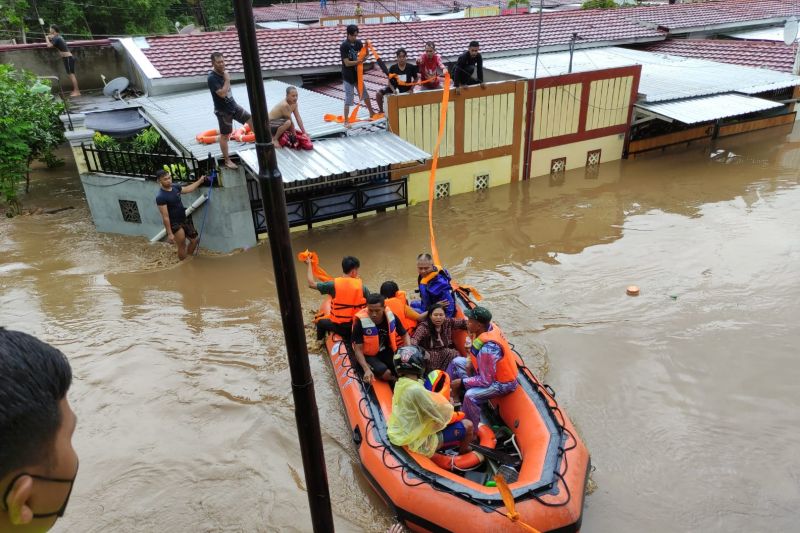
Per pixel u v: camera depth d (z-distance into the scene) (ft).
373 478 17.01
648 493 17.37
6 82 41.98
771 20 77.30
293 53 53.06
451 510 14.84
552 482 15.16
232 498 17.63
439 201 42.32
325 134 37.70
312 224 37.55
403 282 30.86
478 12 91.61
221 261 33.58
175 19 109.60
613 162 50.11
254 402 21.98
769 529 16.12
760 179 44.73
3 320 27.14
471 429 17.54
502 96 42.19
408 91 40.24
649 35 67.31
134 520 16.87
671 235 35.14
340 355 22.00
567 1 113.70
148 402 21.93
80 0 85.25
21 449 3.17
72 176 49.26
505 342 18.44
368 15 92.38
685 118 45.09
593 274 30.81
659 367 23.11
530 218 38.73
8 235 37.17
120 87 49.70
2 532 3.34
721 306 27.12
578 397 21.57
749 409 20.71
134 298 29.55
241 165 33.35
